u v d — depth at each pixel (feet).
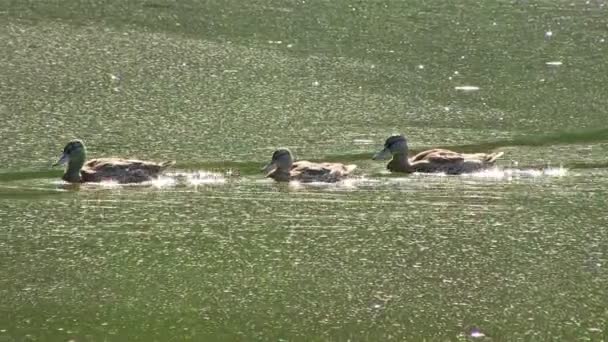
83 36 89.25
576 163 63.26
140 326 40.78
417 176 60.23
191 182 58.54
